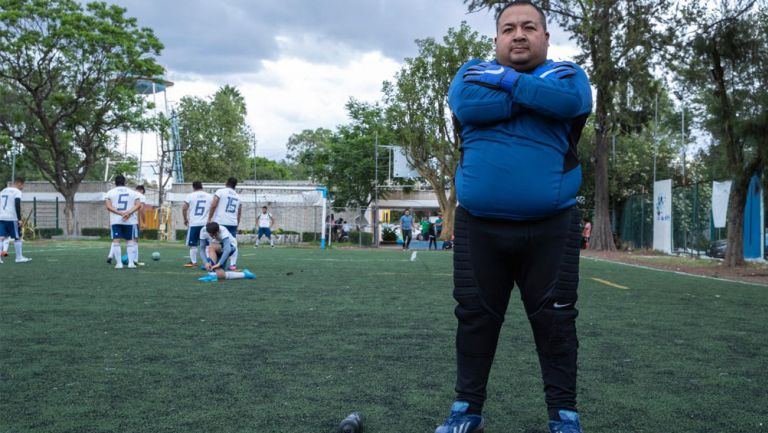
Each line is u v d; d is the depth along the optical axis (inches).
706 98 636.7
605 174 1141.1
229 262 502.0
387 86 1417.3
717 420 120.0
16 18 1189.7
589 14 935.0
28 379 147.3
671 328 228.5
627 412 124.8
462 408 106.8
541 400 133.2
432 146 1395.2
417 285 384.5
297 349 183.6
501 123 100.3
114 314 250.8
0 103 1282.0
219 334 207.5
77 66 1263.5
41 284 368.5
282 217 1567.4
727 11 585.0
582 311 274.2
